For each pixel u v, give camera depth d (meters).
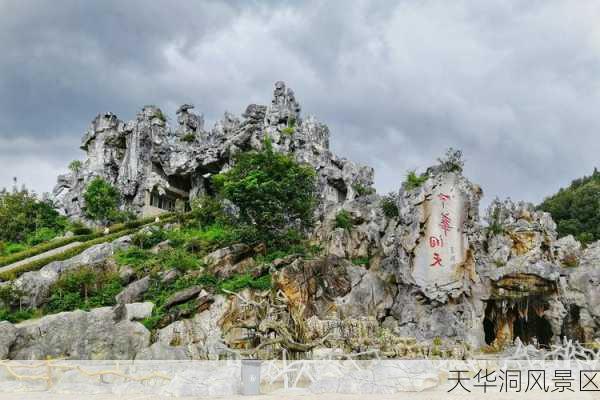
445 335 46.03
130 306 47.91
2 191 88.50
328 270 52.34
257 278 51.69
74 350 40.72
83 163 102.38
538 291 49.00
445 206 48.72
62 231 81.75
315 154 82.12
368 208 63.28
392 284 52.72
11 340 40.03
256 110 88.12
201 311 47.25
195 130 100.88
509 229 56.84
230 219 64.56
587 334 49.00
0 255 71.88
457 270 47.56
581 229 90.75
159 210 94.31
